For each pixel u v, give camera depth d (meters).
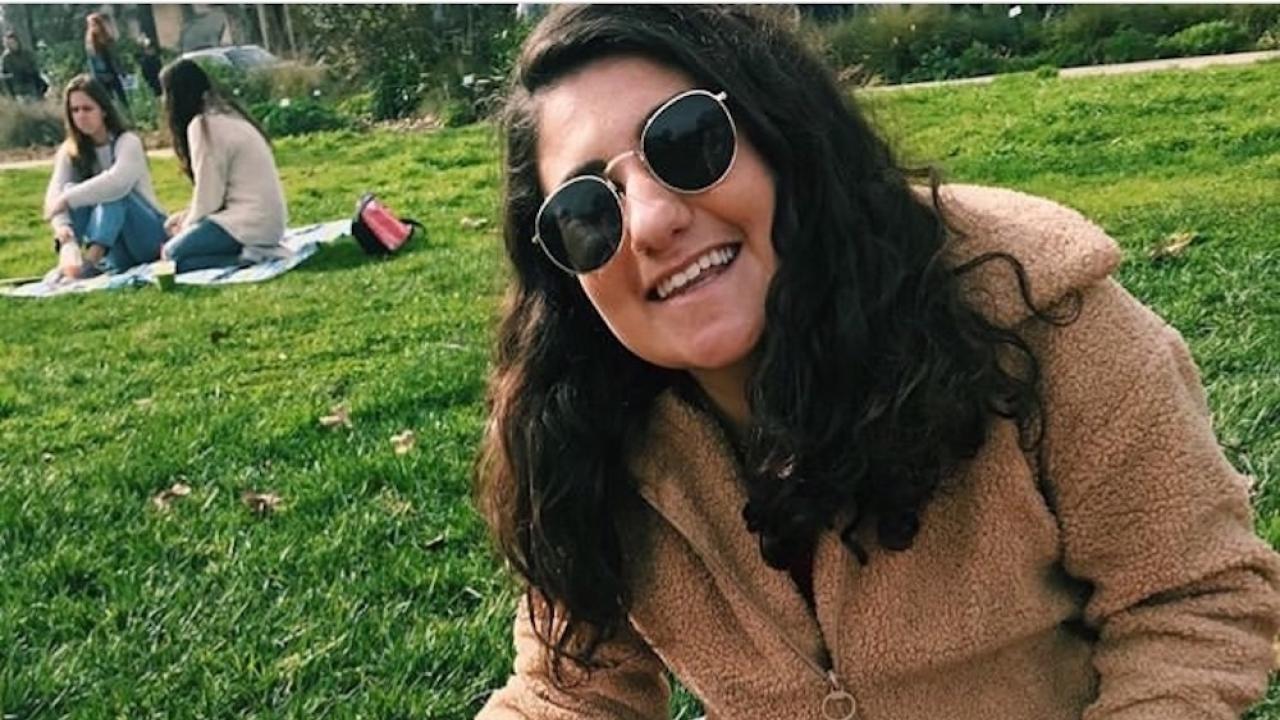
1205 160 7.52
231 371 5.99
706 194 1.58
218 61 16.50
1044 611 1.79
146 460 4.64
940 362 1.61
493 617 3.29
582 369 1.83
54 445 5.11
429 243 8.39
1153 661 1.76
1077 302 1.66
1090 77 10.43
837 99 1.67
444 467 4.22
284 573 3.68
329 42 15.96
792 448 1.64
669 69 1.62
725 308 1.61
